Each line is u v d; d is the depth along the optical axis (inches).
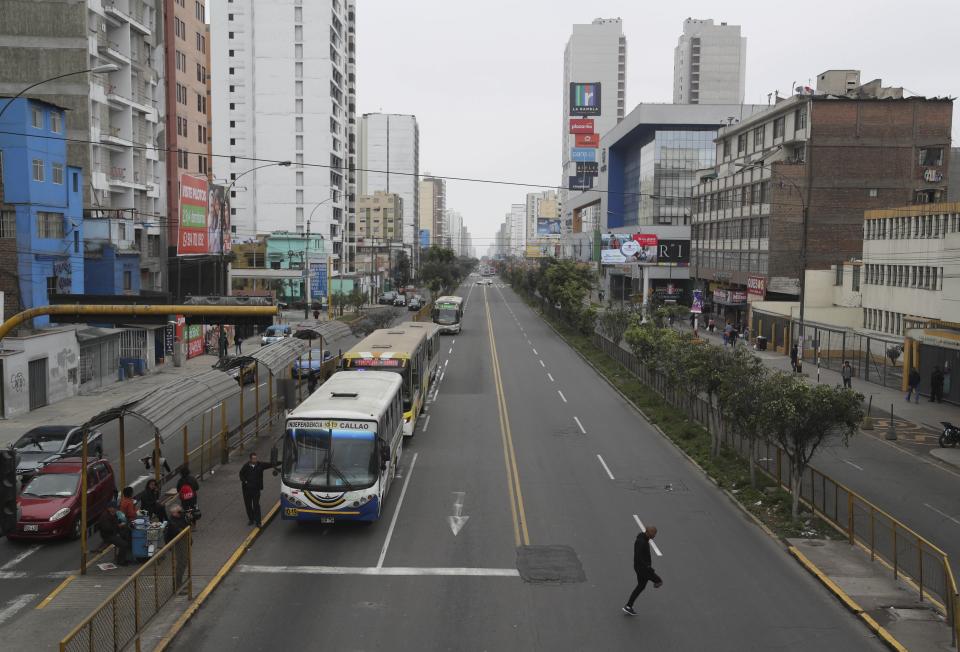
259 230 4512.8
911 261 1993.1
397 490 922.7
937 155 2576.3
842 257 2605.8
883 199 2581.2
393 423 926.4
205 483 932.6
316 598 612.1
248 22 4446.4
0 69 2132.1
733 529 799.7
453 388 1690.5
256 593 621.6
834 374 1908.2
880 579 656.4
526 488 935.7
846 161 2581.2
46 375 1471.5
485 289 6555.1
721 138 3408.0
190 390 765.9
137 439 1171.3
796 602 617.9
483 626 564.1
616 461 1078.4
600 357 2174.0
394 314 3412.9
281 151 4485.7
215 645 530.6
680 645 538.3
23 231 1659.7
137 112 2466.8
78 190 1854.1
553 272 3206.2
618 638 547.8
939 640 542.9
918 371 1630.2
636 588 585.0
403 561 693.9
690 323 3203.7
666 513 848.3
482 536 762.8
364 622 568.4
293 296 3961.6
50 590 613.0
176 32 2780.5
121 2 2400.3
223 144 4503.0
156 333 2034.9
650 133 4805.6
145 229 2422.5
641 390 1621.6
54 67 2139.5
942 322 1708.9
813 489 835.4
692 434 1194.0
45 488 747.4
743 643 543.2
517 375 1897.1
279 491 907.4
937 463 1096.2
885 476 1019.3
